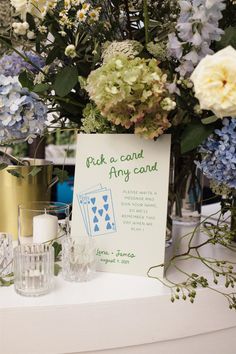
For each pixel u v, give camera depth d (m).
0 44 0.90
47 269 0.72
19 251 0.74
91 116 0.81
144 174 0.80
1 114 0.80
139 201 0.80
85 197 0.83
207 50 0.69
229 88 0.62
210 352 0.77
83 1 0.79
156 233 0.79
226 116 0.67
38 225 0.88
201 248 0.98
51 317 0.67
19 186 0.96
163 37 0.79
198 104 0.71
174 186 0.95
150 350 0.73
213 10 0.67
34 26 0.81
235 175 0.72
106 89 0.64
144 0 0.77
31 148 1.59
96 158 0.82
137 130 0.71
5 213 0.97
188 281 0.76
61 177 0.95
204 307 0.74
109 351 0.70
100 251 0.82
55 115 0.92
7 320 0.66
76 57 0.83
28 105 0.81
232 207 0.92
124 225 0.81
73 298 0.70
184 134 0.71
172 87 0.69
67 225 0.92
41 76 0.83
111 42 0.81
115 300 0.69
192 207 1.16
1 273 0.78
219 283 0.77
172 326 0.72
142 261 0.80
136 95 0.66
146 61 0.69
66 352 0.68
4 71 0.86
